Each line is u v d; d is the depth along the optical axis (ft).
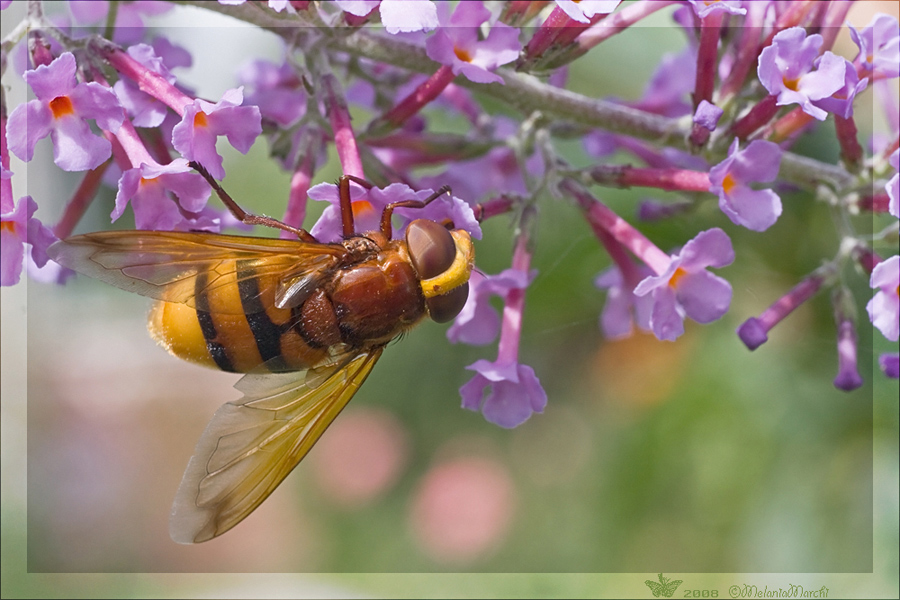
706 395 1.07
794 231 1.01
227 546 1.28
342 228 0.87
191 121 0.86
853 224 0.99
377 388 1.33
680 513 1.06
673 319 0.88
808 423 1.01
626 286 0.94
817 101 0.87
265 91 0.94
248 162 1.22
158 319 0.87
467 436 1.29
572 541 1.15
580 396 1.21
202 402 1.49
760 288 1.02
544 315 1.14
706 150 0.90
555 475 1.20
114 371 1.46
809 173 0.92
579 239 1.09
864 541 0.99
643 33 1.05
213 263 0.86
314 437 0.88
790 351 1.02
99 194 1.02
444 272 0.87
